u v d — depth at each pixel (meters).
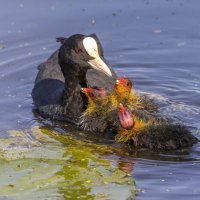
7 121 13.95
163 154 12.34
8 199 10.75
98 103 13.59
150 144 12.55
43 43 17.56
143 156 12.31
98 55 13.91
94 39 14.03
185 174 11.55
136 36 17.84
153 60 16.81
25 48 17.38
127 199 10.74
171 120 13.32
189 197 10.77
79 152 12.48
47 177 11.52
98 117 13.45
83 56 13.80
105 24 18.27
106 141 12.98
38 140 13.02
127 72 16.31
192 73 16.05
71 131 13.48
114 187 11.15
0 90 15.41
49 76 15.09
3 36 17.77
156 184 11.23
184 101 14.56
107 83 14.61
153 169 11.77
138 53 17.17
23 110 14.48
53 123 13.91
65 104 14.13
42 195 10.91
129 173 11.64
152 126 12.80
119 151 12.52
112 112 13.31
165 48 17.28
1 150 12.53
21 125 13.78
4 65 16.62
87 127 13.47
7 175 11.57
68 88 14.09
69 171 11.73
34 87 15.14
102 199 10.76
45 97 14.66
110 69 14.87
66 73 14.09
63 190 11.05
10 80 15.93
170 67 16.42
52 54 15.95
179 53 17.00
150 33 17.92
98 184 11.26
